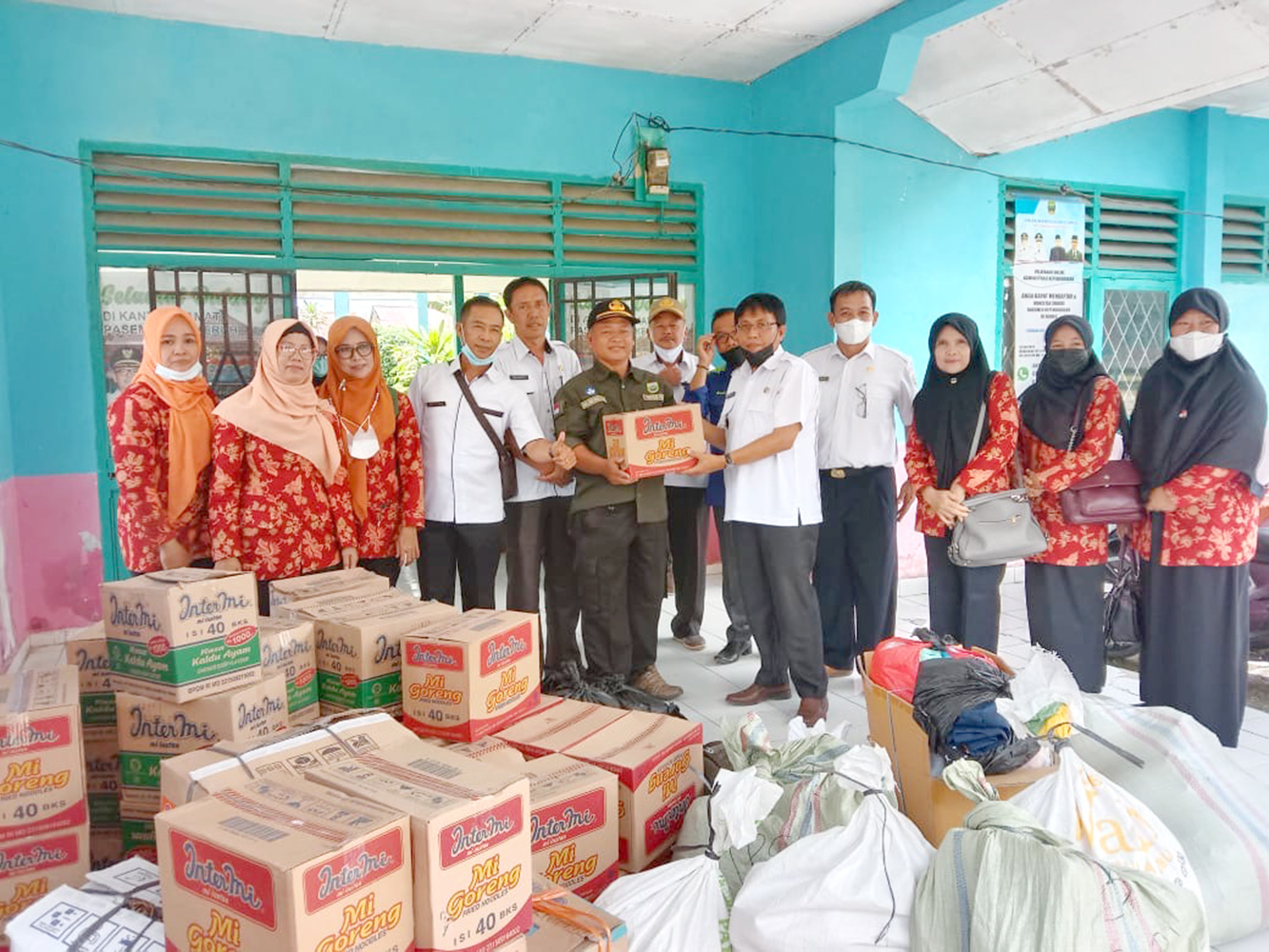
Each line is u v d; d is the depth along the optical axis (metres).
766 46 4.55
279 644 1.90
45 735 1.56
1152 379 2.81
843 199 4.63
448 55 4.44
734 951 1.65
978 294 5.31
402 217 4.38
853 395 3.40
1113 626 3.76
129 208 3.91
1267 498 3.79
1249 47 3.99
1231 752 2.74
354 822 1.19
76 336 3.89
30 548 3.88
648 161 4.82
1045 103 4.66
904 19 4.02
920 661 2.22
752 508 3.03
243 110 4.08
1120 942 1.46
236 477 2.44
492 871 1.29
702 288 5.13
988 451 2.88
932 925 1.53
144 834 1.78
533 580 3.28
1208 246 5.90
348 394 2.79
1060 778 1.82
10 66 3.70
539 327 3.37
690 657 3.86
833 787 1.81
